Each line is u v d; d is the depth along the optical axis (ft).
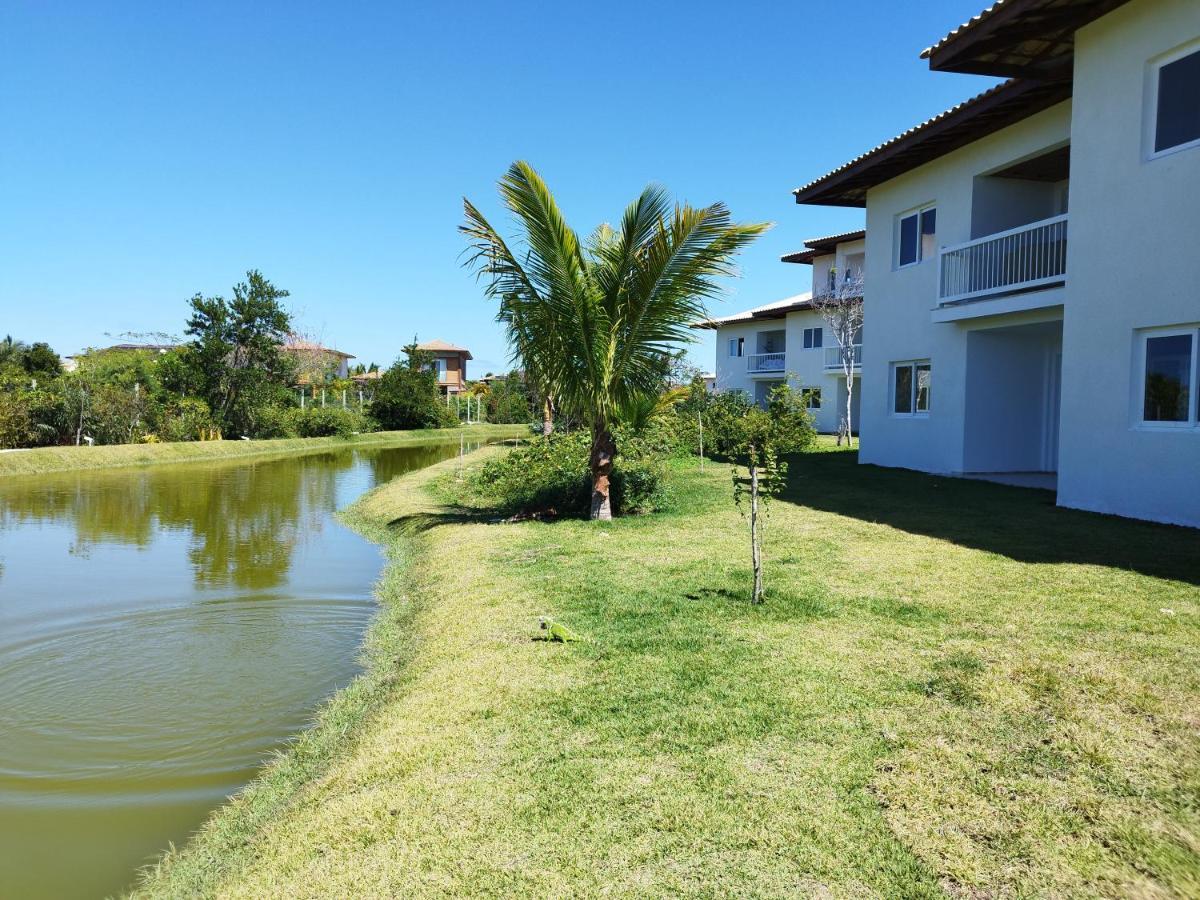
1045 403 46.16
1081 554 24.03
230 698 18.12
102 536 41.06
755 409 68.33
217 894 10.13
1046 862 9.15
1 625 24.17
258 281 113.29
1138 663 14.69
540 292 33.50
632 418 37.52
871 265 54.24
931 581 21.59
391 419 157.07
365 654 20.90
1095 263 32.04
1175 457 28.63
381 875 9.91
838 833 9.96
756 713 13.53
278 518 47.85
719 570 24.38
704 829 10.25
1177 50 28.68
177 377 108.88
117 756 15.20
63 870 11.50
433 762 12.76
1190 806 10.03
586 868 9.66
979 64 36.32
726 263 32.89
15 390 87.51
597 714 13.99
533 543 30.99
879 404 53.52
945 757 11.59
